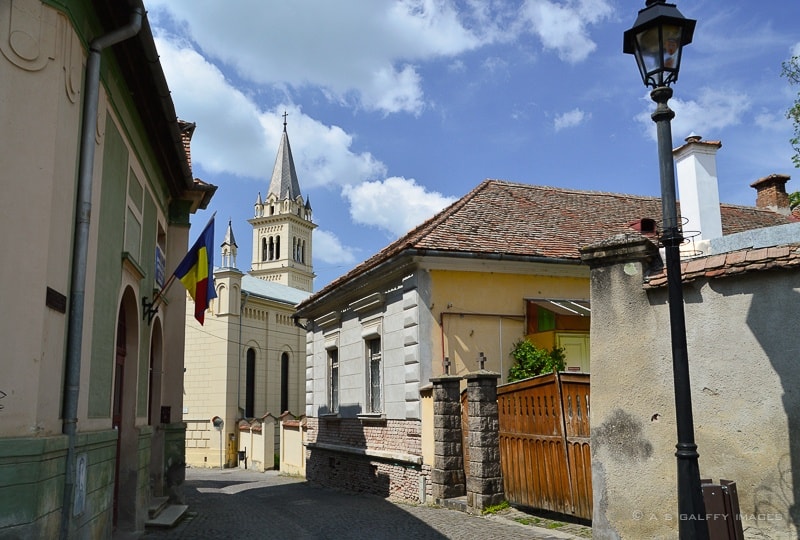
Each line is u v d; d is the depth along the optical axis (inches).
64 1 270.4
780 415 236.7
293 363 1694.1
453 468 496.4
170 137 454.0
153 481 557.3
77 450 282.0
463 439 501.0
